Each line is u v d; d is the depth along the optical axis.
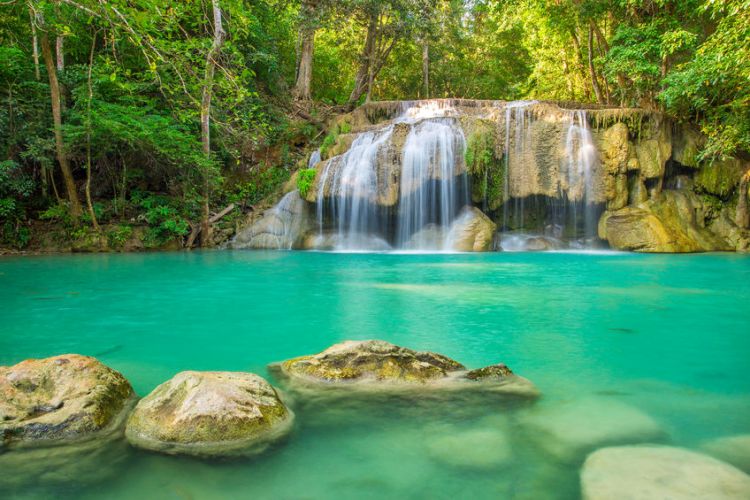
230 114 16.52
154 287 6.81
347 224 15.01
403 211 14.93
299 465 1.84
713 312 4.98
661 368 3.10
